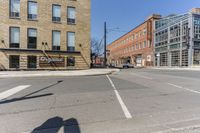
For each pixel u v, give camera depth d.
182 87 11.17
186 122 4.97
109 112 5.89
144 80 15.42
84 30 29.97
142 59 59.66
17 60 26.77
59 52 28.52
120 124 4.85
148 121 5.06
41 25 27.83
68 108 6.39
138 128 4.58
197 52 38.88
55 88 10.88
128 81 14.66
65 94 8.97
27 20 27.25
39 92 9.55
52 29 28.31
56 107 6.54
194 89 10.41
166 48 46.81
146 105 6.75
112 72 25.84
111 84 12.73
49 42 28.08
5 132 4.35
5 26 26.41
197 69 33.03
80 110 6.14
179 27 41.72
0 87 11.34
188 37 38.31
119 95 8.66
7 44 26.41
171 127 4.64
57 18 28.69
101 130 4.47
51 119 5.25
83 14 30.00
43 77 18.44
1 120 5.16
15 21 26.77
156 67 47.38
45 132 4.37
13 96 8.52
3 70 26.14
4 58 26.22
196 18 38.84
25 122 5.01
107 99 7.79
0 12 26.28
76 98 8.02
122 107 6.47
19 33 26.94
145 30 57.06
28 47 27.30
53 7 28.50
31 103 7.14
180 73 24.05
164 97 8.18
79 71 25.36
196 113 5.76
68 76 19.56
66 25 29.06
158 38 50.91
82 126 4.72
